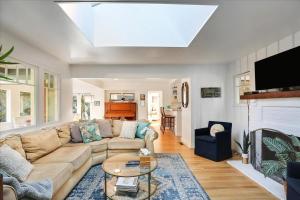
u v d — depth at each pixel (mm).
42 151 2863
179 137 6934
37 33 2801
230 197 2582
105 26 3486
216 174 3377
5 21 2393
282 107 3094
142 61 4832
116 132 4590
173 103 8227
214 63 5152
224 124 4547
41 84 3686
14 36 2902
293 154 2562
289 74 2777
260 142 3613
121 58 4473
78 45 3400
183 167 3725
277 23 2498
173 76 5238
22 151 2559
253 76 3975
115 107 10047
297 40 2799
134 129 4391
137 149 4070
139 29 3518
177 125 7266
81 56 4234
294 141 2623
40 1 1924
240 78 4680
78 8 2578
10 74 3096
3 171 1950
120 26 3500
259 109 3721
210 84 5277
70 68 5121
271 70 3143
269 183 2936
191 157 4391
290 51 2758
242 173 3418
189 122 5359
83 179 3156
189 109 5359
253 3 1963
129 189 2383
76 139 3936
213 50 3811
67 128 3984
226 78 5273
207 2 1940
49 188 1944
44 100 3865
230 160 4125
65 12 2170
